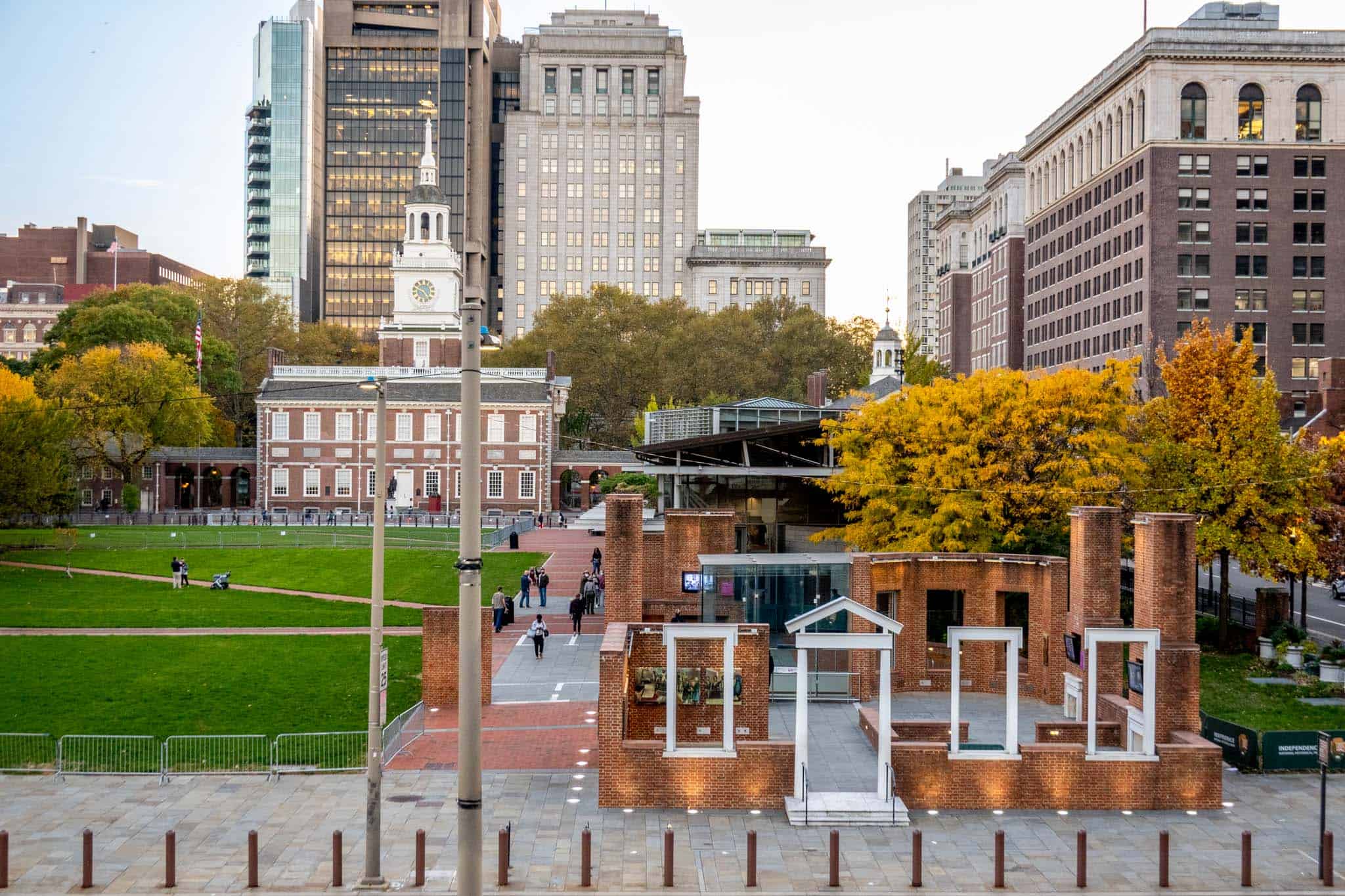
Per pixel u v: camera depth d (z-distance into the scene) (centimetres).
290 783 2967
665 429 7275
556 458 12562
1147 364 8838
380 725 2348
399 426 12094
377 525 2400
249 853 2319
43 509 7825
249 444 15500
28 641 4912
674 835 2583
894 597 4006
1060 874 2408
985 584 4012
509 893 2288
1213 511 4919
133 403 10719
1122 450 4975
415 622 5509
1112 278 12262
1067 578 3919
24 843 2525
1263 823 2731
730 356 14662
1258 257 11269
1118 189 12106
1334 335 11238
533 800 2862
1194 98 11325
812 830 2670
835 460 5969
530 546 8550
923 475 4944
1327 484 4934
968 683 4022
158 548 8138
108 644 4856
